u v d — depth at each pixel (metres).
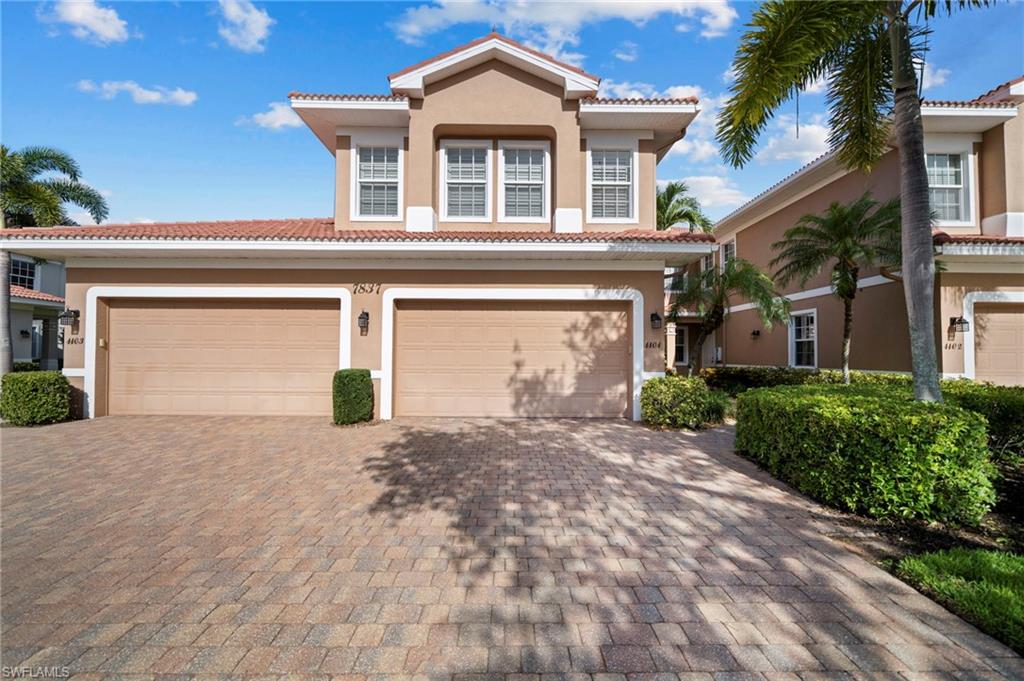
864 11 5.55
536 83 10.53
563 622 2.79
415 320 9.94
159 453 6.86
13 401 8.60
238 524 4.30
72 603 3.00
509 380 9.89
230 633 2.70
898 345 10.62
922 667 2.40
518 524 4.30
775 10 5.65
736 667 2.41
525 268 9.73
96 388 9.55
